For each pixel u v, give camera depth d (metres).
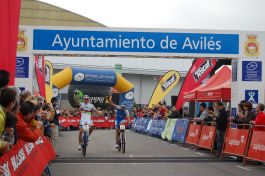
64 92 45.22
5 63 6.81
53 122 13.20
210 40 15.94
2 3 6.50
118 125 14.16
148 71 51.31
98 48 15.63
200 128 14.88
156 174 9.10
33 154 6.23
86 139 12.80
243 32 16.05
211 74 25.88
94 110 13.29
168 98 50.25
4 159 4.34
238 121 12.08
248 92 15.95
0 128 4.43
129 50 15.71
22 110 6.34
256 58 16.03
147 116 27.39
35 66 17.41
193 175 9.03
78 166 10.36
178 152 14.12
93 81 30.88
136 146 16.55
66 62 48.00
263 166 10.64
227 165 10.79
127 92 32.34
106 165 10.58
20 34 15.54
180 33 15.88
